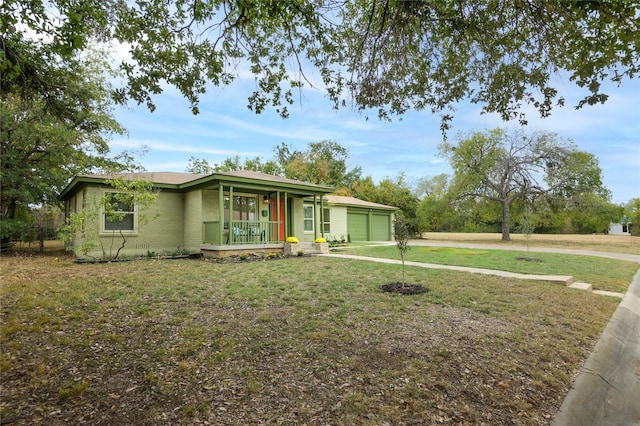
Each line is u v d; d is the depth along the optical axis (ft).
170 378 10.18
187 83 17.35
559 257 45.27
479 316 17.22
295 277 26.04
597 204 71.87
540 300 21.04
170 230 43.32
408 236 23.71
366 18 16.42
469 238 96.89
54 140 49.70
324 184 109.81
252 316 16.29
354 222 74.23
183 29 15.80
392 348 12.82
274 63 17.62
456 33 14.94
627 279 31.65
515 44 14.79
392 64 16.14
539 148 76.69
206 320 15.56
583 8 11.02
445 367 11.48
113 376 10.18
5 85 22.59
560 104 15.11
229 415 8.49
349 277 26.32
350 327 14.94
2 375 9.89
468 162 82.99
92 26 15.14
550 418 9.38
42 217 59.67
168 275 26.32
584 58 12.84
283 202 49.52
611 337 16.02
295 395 9.50
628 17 10.75
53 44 14.02
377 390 9.89
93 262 34.30
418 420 8.64
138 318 15.57
